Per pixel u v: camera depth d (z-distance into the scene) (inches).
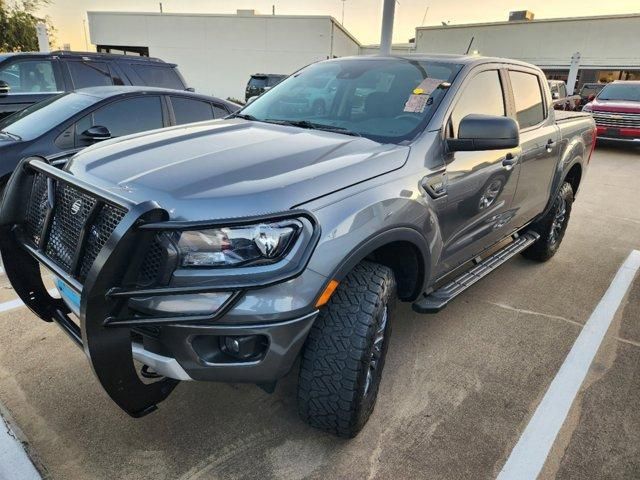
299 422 99.9
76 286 74.7
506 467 90.7
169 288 67.6
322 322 83.1
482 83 128.6
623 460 93.9
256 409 103.3
